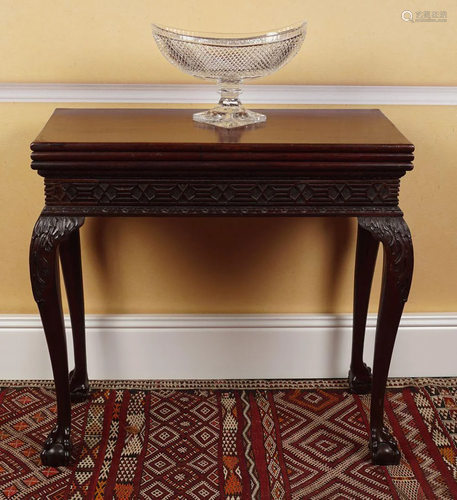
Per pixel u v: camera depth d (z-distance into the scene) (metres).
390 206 1.52
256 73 1.57
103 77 1.86
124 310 2.08
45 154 1.44
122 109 1.82
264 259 2.03
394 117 1.91
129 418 1.94
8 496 1.65
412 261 1.54
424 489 1.68
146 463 1.77
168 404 2.01
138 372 2.12
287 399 2.04
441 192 1.98
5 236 2.00
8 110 1.87
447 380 2.14
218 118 1.63
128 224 1.97
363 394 2.07
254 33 1.76
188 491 1.67
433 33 1.83
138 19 1.80
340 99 1.88
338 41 1.84
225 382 2.12
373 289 2.11
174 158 1.44
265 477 1.72
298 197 1.50
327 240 2.01
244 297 2.08
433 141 1.93
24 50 1.82
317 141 1.47
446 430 1.91
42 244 1.52
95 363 2.10
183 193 1.49
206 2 1.80
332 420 1.94
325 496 1.65
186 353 2.10
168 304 2.08
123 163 1.45
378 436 1.76
